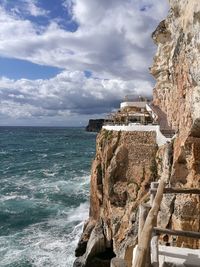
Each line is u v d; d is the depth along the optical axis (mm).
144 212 6391
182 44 19266
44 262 25938
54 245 28828
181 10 16453
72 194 45250
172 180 17656
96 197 27781
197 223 15539
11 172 63781
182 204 16000
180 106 20047
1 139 161875
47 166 70375
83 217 35688
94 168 28641
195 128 16016
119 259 5074
